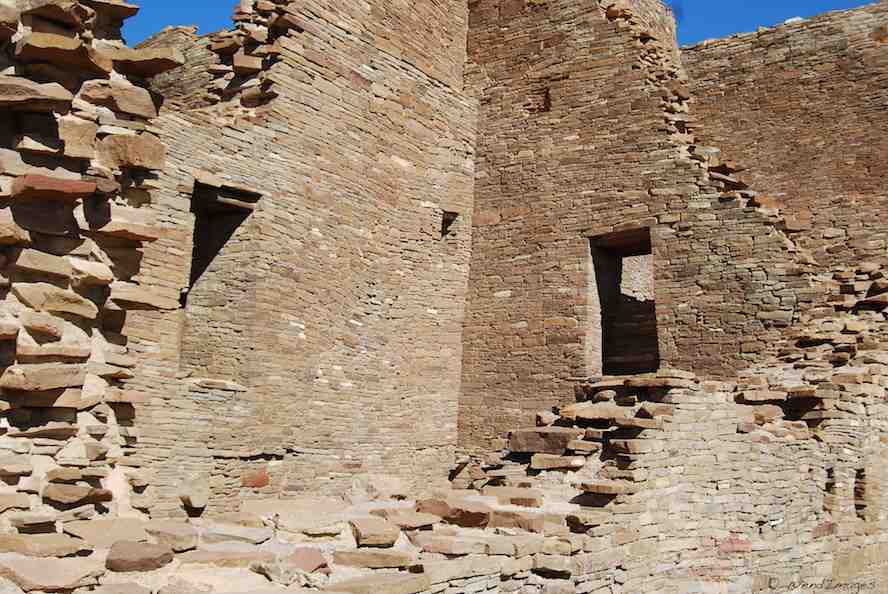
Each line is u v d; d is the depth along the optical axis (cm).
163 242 1452
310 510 1212
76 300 734
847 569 1300
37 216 719
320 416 1680
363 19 1869
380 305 1856
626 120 1917
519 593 902
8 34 727
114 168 773
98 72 766
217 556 777
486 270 2055
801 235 1994
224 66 1736
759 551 1199
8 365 696
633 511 1072
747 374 1573
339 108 1789
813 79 2053
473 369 2017
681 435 1178
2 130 720
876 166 1944
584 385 1848
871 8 2014
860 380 1389
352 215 1798
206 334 1599
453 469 1978
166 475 1402
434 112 2047
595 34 2003
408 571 823
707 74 2197
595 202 1922
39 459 713
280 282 1617
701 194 1778
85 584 641
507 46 2136
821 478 1313
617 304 2042
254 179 1600
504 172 2078
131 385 1402
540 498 1124
